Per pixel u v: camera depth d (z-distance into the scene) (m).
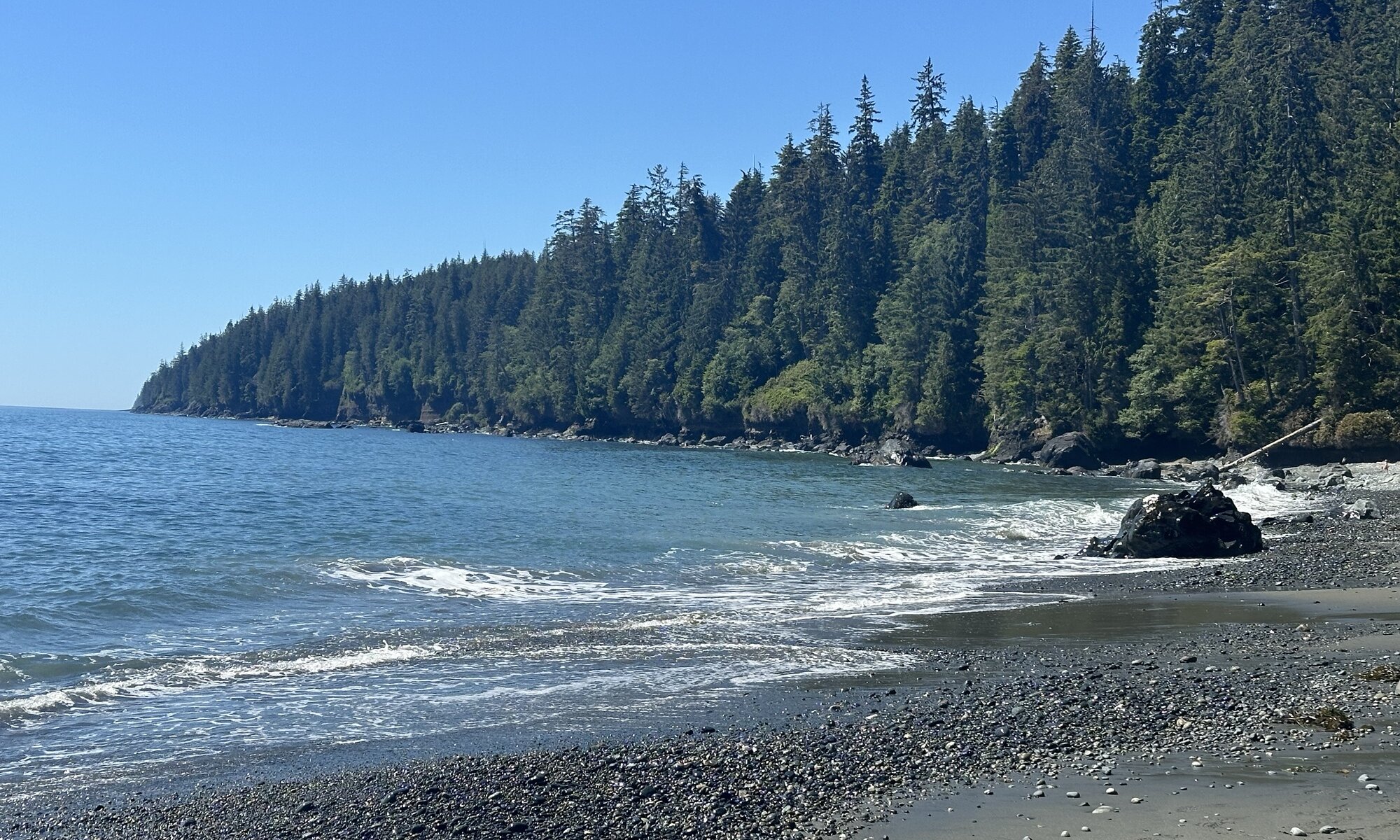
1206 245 81.31
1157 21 108.69
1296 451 69.75
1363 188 72.69
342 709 13.71
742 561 28.02
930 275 104.31
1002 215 101.88
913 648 17.33
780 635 18.36
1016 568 27.98
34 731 12.80
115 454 81.81
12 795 10.64
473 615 20.39
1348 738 11.09
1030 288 94.00
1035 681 14.66
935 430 99.12
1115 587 24.28
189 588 22.20
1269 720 11.91
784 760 11.05
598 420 139.38
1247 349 75.25
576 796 10.15
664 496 48.59
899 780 10.23
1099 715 12.51
